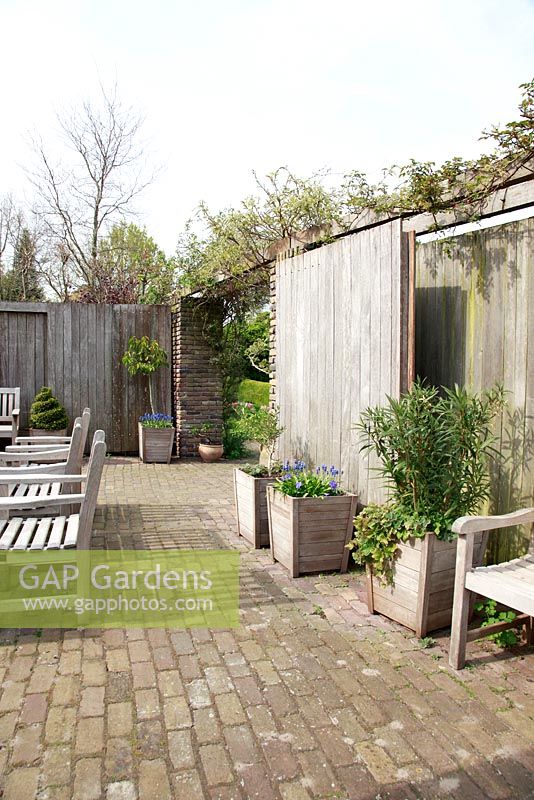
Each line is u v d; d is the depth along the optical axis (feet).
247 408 19.40
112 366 30.48
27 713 7.36
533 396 10.48
